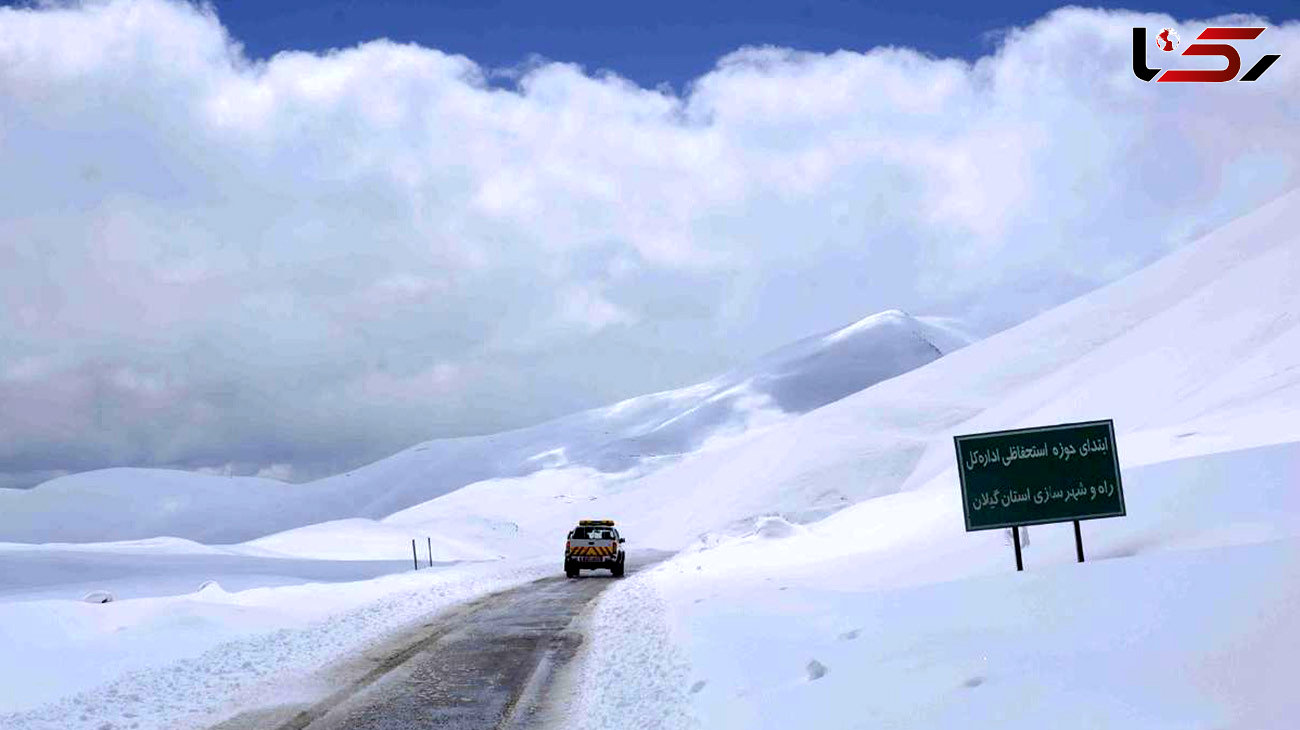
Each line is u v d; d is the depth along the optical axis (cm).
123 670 1759
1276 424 3372
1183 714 782
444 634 2262
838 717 1050
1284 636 877
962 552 2525
